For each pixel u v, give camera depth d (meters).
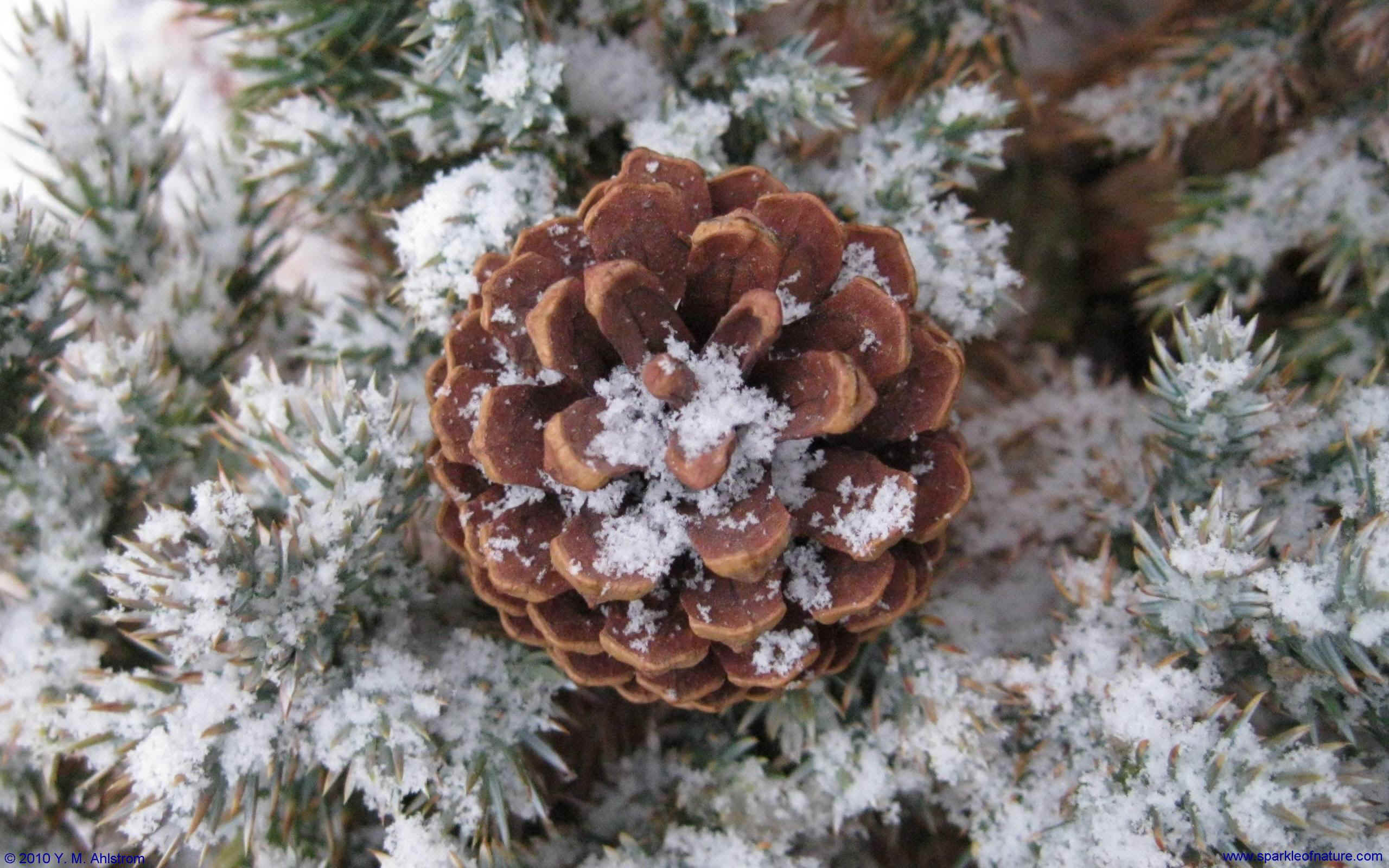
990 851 0.22
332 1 0.23
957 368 0.20
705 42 0.23
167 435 0.22
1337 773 0.20
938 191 0.23
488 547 0.20
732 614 0.20
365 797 0.21
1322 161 0.24
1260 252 0.24
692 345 0.20
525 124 0.22
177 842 0.21
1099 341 0.26
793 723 0.22
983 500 0.24
